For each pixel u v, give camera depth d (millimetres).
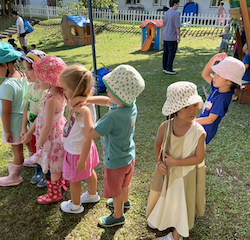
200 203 1954
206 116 2406
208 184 2691
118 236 2119
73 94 1802
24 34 11156
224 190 2596
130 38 12945
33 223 2271
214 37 11641
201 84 5773
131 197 2543
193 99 1615
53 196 2463
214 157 3162
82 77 1773
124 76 1648
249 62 4414
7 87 2402
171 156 1814
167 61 6785
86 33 11875
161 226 1974
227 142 3486
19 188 2717
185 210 1849
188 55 8875
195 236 2105
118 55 9484
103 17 15984
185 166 1818
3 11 18062
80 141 2020
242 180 2742
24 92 2553
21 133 2535
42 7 17578
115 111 1725
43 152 2207
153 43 10359
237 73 2105
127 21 15641
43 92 2363
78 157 2043
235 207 2377
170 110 1670
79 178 2113
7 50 2363
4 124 2479
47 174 2348
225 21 12688
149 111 4562
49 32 14922
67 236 2131
